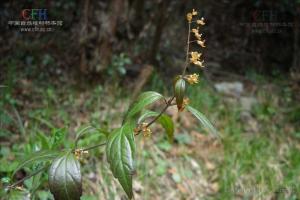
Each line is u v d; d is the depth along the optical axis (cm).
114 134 30
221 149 78
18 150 63
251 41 113
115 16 81
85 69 83
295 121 91
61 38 91
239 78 103
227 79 102
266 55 111
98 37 82
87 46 83
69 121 72
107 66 84
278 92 99
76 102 78
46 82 82
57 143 43
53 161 30
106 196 61
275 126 88
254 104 93
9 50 87
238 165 73
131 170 29
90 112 77
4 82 76
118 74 85
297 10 105
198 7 113
